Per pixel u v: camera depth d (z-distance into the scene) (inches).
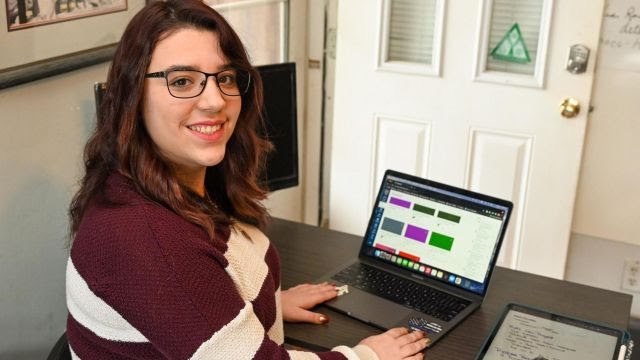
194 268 44.8
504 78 101.5
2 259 65.9
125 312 44.0
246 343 45.5
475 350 57.8
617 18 100.3
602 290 68.9
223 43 48.6
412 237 68.7
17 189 66.2
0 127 63.0
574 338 58.2
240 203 57.7
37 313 71.7
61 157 71.0
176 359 44.1
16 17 61.4
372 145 111.9
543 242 107.3
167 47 46.2
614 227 109.8
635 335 108.7
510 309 62.8
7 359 68.7
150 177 46.8
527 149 104.0
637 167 105.8
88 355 48.1
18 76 61.8
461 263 65.9
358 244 76.5
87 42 70.6
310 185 128.0
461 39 102.0
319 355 51.6
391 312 62.5
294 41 116.4
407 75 106.4
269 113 77.2
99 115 48.9
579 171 106.0
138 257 43.5
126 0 75.4
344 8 106.8
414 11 105.0
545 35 98.0
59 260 73.5
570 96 99.6
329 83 122.0
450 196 67.6
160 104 46.6
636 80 102.1
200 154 48.4
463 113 105.3
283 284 68.0
